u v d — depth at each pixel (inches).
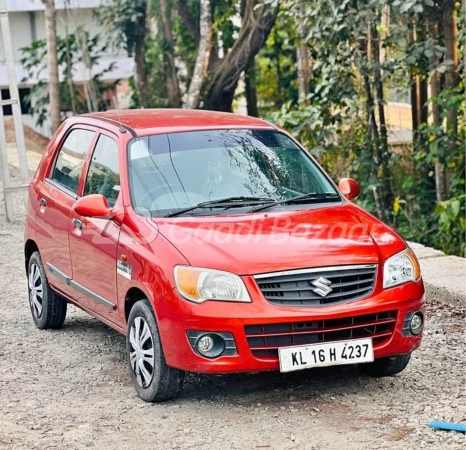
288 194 279.6
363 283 248.1
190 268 241.4
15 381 283.0
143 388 256.2
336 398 256.2
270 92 954.7
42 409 256.7
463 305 345.7
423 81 630.5
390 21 537.3
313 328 240.7
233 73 746.8
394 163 583.8
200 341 238.2
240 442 226.4
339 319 242.5
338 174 595.5
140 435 233.9
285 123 548.7
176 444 226.8
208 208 267.9
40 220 330.0
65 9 971.3
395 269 252.5
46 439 234.2
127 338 263.0
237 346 236.8
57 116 874.1
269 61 960.3
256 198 274.8
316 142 550.6
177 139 288.5
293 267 241.8
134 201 271.0
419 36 552.7
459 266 383.2
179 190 273.4
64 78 1063.6
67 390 272.5
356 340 244.1
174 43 927.0
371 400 253.9
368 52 549.0
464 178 550.6
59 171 328.2
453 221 518.9
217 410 249.3
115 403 258.5
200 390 265.7
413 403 250.2
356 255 248.7
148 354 253.4
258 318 236.2
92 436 234.8
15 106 577.3
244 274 239.9
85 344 320.8
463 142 538.0
